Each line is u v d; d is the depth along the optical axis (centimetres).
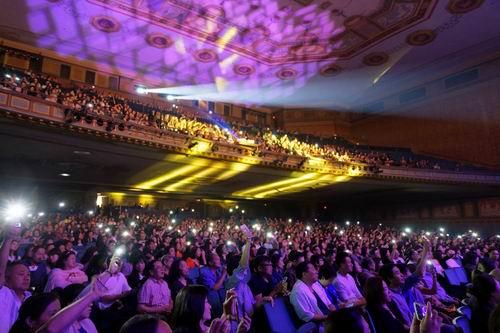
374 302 403
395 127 3095
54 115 1285
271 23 2045
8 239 333
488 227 2494
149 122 1582
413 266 733
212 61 2384
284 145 2116
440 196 2698
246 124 2914
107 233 1259
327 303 525
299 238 1513
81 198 2242
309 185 2336
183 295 288
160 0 1778
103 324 485
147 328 193
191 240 1269
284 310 461
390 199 2925
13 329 256
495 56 2508
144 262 655
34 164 1631
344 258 585
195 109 2795
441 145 2773
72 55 2198
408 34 2220
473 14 2027
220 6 1869
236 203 2952
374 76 2803
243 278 533
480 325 368
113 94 2334
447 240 1788
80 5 1747
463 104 2673
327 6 1927
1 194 1872
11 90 1188
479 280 380
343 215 3266
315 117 3344
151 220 1980
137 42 2100
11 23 1855
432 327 209
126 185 2197
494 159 2466
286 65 2517
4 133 1258
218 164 1802
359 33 2191
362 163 2172
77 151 1478
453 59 2606
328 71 2655
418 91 2972
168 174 1945
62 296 380
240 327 238
